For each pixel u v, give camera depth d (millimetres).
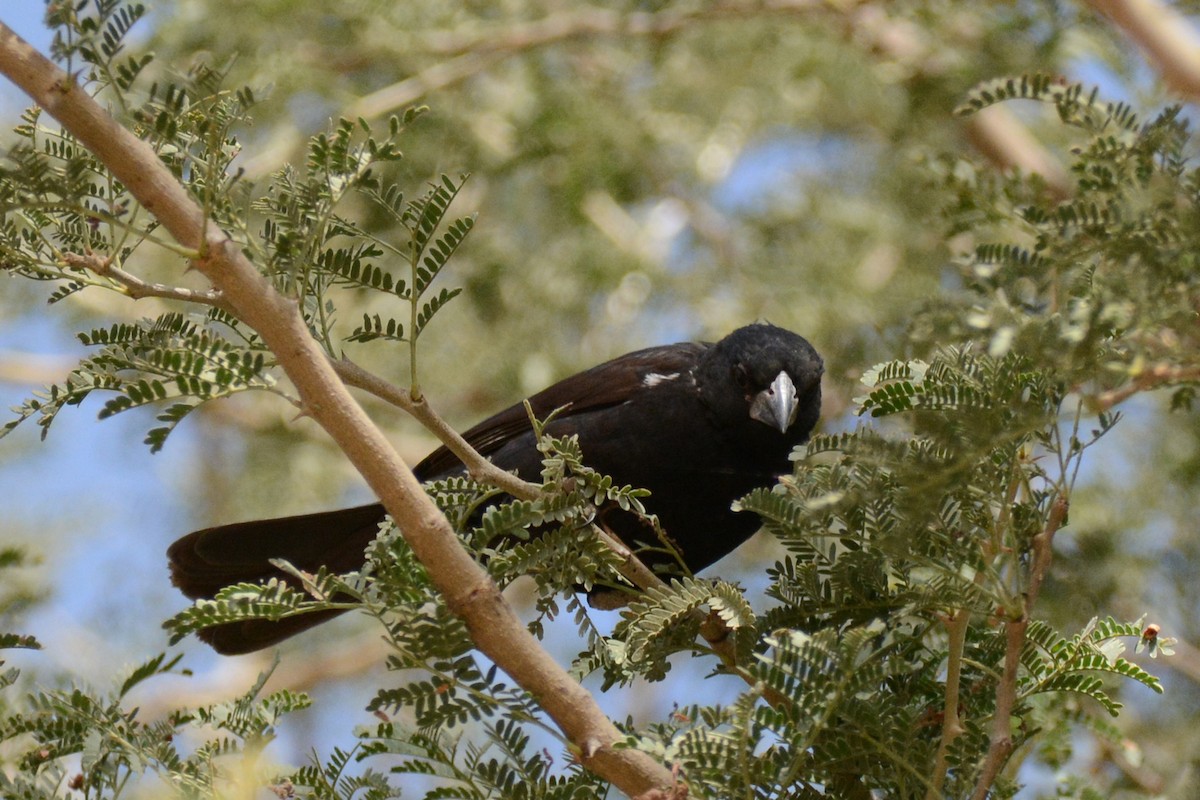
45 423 6250
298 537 10609
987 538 6301
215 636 10070
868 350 12852
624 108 16125
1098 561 11008
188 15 14148
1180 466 12438
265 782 6621
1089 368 6023
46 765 6824
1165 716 10594
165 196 5762
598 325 16594
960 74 14891
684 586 6824
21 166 5723
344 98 14688
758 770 5910
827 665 5879
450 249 6680
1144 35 13016
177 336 6266
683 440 11008
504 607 5891
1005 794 6539
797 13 15836
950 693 6277
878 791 7102
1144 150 7457
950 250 11312
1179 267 6504
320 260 6613
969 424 5770
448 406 16938
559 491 6555
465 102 15617
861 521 6531
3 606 9211
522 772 6457
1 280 16844
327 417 5805
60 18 5703
